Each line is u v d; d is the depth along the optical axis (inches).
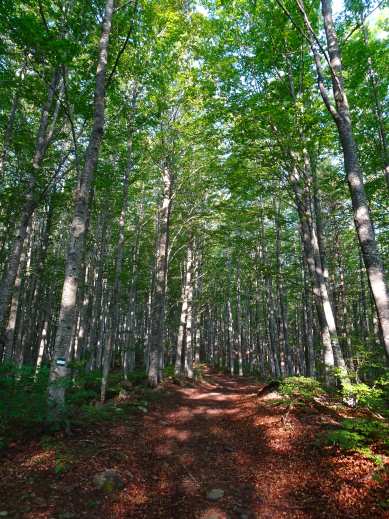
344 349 822.5
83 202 322.3
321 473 229.3
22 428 268.2
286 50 499.2
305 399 386.3
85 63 444.8
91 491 203.0
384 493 190.1
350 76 516.4
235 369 1380.4
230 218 789.2
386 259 802.8
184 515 197.8
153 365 627.2
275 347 929.5
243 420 391.5
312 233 506.3
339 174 639.8
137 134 579.8
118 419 368.8
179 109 669.9
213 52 504.4
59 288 1157.1
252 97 464.1
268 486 229.3
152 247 1045.8
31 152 567.5
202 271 1154.7
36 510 176.9
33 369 298.7
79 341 783.1
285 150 504.7
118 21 434.6
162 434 348.8
